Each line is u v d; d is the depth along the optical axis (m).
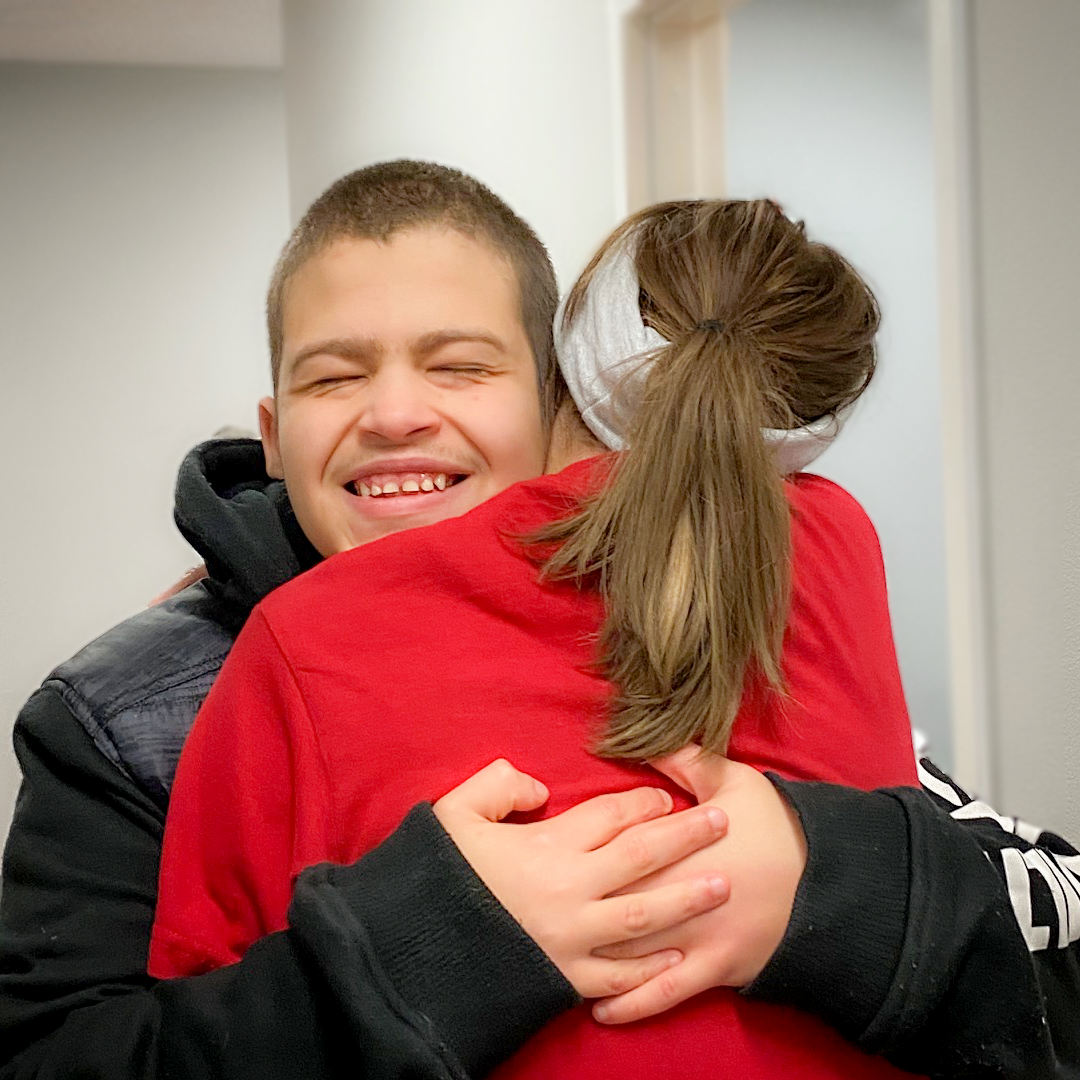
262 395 2.90
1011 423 1.30
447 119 2.18
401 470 0.78
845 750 0.70
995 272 1.32
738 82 2.36
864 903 0.60
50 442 2.74
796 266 0.78
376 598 0.68
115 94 2.81
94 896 0.74
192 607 0.91
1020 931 0.64
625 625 0.65
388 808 0.63
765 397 0.71
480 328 0.79
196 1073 0.59
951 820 0.66
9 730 2.01
